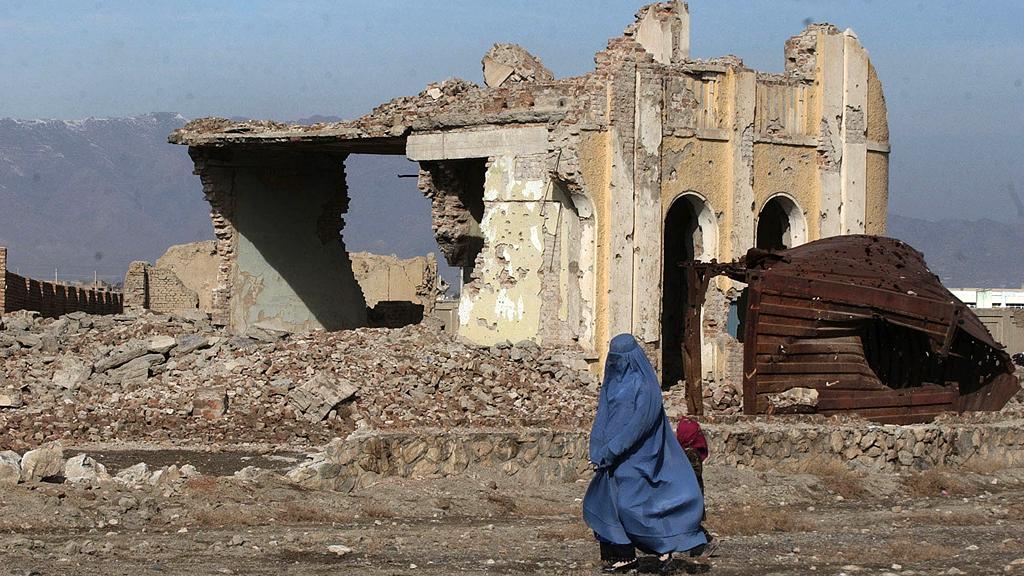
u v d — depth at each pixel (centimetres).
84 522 1691
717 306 3666
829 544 1650
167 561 1479
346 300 4572
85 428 2495
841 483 2205
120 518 1714
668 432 1378
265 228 4381
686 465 1377
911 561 1533
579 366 3300
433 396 2797
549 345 3416
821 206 3922
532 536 1686
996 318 6025
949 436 2455
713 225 3672
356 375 2789
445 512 1881
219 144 4131
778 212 3978
